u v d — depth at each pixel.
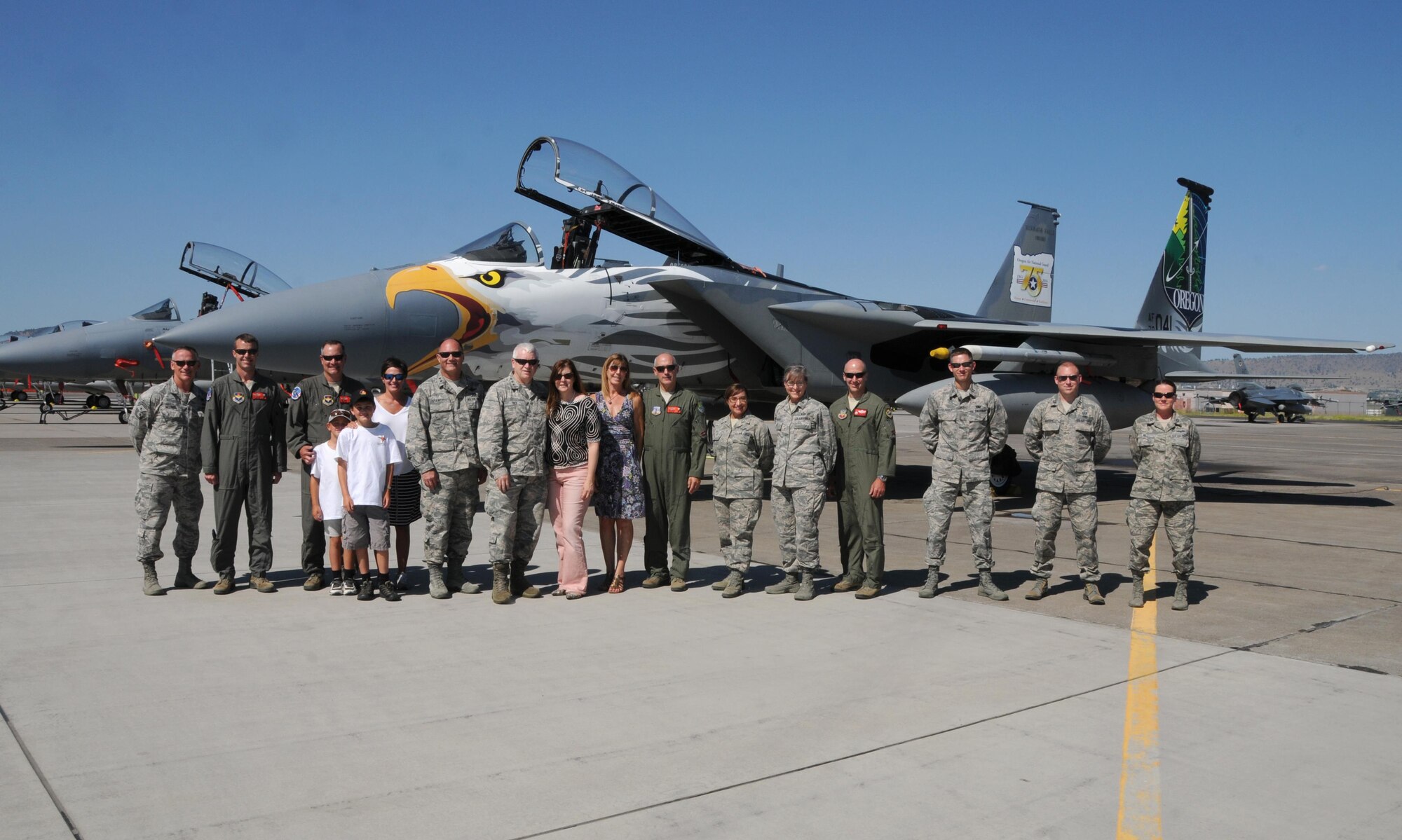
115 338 23.77
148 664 4.78
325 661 4.90
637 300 12.16
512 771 3.48
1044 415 6.53
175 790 3.29
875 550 6.64
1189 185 19.86
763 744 3.78
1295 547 9.10
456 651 5.13
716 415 14.16
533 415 6.39
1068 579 7.44
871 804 3.23
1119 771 3.54
